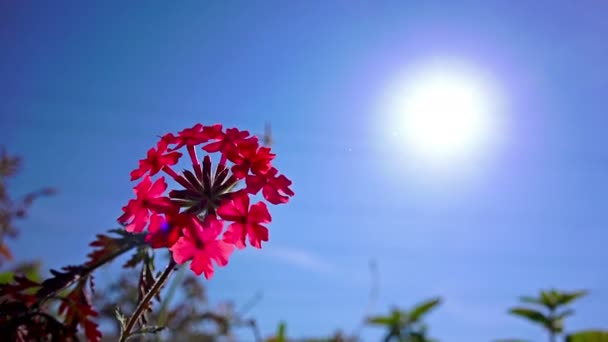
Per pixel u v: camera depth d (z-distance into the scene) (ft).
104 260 0.66
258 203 0.57
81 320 0.65
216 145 0.59
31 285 0.65
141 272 0.64
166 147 0.59
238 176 0.57
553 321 1.29
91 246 0.66
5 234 1.16
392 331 1.36
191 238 0.54
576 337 1.26
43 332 0.63
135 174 0.58
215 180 0.59
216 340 0.97
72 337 0.64
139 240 0.65
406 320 1.38
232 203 0.57
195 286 1.03
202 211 0.58
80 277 0.65
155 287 0.55
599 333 1.25
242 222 0.56
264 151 0.59
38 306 0.64
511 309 1.32
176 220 0.54
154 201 0.56
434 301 1.37
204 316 0.97
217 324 0.97
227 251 0.55
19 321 0.62
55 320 0.64
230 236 0.56
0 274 0.91
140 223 0.55
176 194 0.58
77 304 0.65
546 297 1.31
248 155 0.59
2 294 0.64
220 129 0.61
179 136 0.59
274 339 1.26
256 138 0.60
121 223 0.55
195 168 0.59
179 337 0.96
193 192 0.58
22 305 0.63
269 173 0.59
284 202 0.57
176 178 0.59
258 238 0.56
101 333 0.65
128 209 0.55
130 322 0.55
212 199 0.58
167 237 0.53
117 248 0.66
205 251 0.54
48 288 0.64
